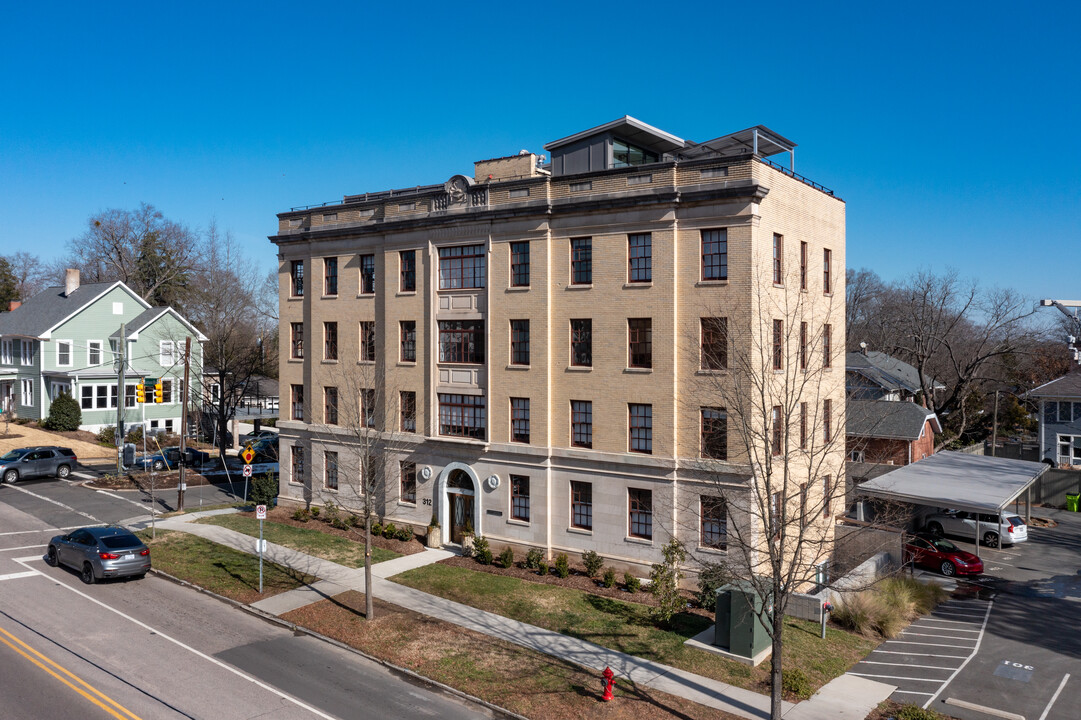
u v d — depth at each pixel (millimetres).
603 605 24188
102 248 93062
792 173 28719
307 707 17281
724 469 24781
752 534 24453
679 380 26000
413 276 32969
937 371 71062
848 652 21406
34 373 60562
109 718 16344
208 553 29719
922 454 44812
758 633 20234
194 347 64938
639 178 26562
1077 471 45781
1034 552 34969
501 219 29531
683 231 25938
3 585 25578
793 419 26344
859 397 51156
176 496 41875
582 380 27969
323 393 36156
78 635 21297
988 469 36969
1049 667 20578
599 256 27531
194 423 64875
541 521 28828
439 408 31875
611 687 17906
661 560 26234
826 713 17312
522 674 19156
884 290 107875
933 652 21672
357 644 21125
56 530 33312
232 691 18000
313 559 29219
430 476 32062
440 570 27906
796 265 27969
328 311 35844
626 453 26922
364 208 34500
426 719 16906
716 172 25281
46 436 55219
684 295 25906
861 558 29609
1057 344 73250
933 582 27719
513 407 29703
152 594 25312
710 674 19297
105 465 50688
